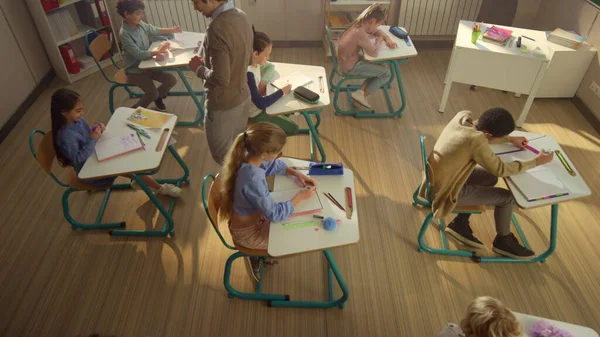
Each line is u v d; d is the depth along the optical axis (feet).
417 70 14.61
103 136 8.09
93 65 14.30
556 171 7.33
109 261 8.50
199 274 8.26
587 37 12.09
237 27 7.38
